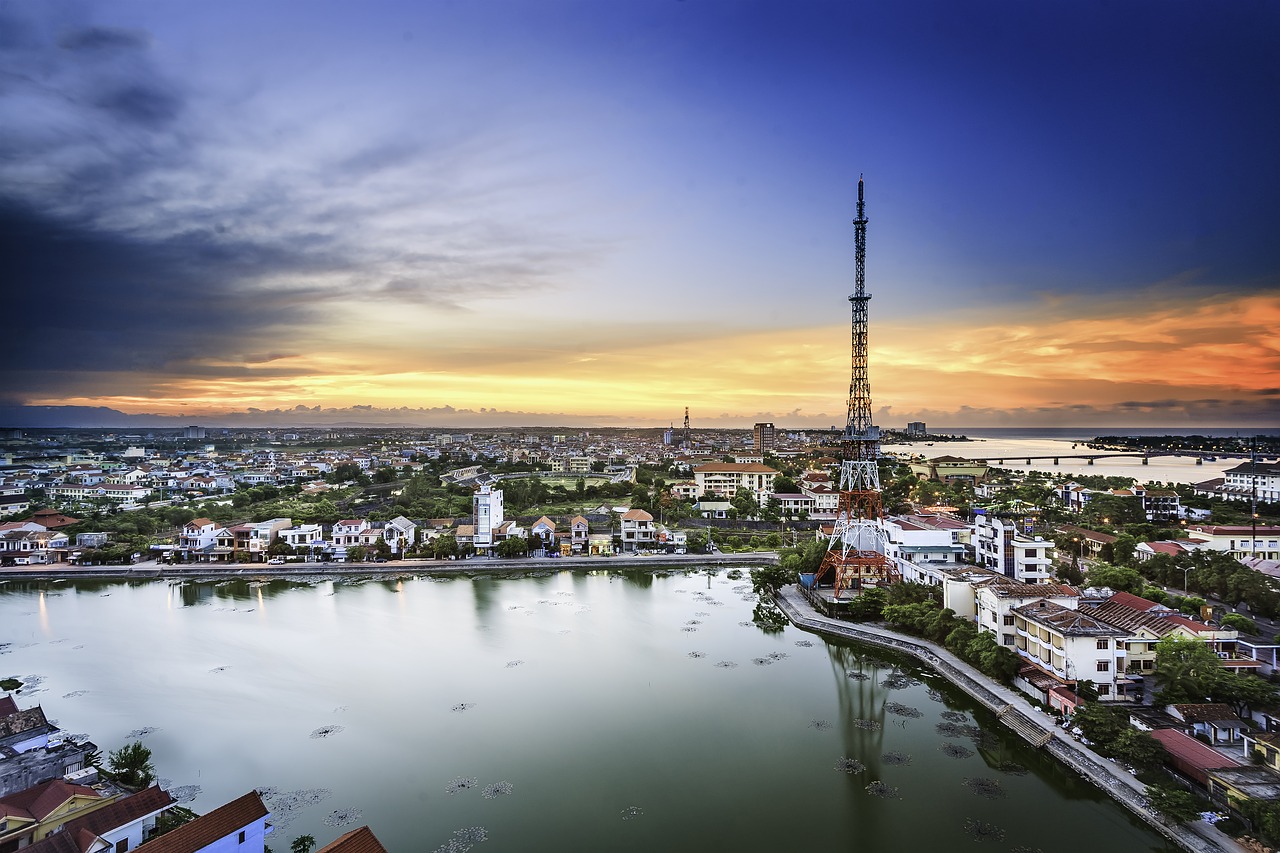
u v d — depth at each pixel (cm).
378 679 9488
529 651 10631
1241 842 5441
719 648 10825
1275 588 11306
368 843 4694
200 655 10425
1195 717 7012
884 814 6300
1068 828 6050
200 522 18300
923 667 10006
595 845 5853
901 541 14112
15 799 5469
